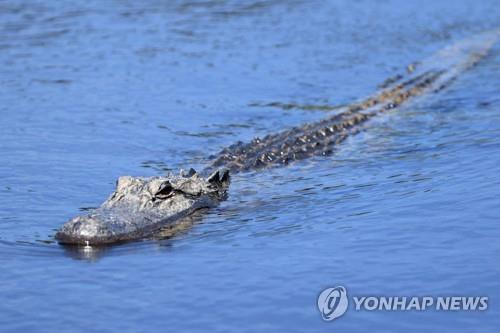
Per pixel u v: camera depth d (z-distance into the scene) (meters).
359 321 30.34
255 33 88.06
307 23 92.75
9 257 36.88
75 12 95.25
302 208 42.81
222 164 50.12
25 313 31.72
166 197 42.53
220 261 36.00
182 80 72.44
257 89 70.44
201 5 99.88
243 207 43.50
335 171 49.53
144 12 96.00
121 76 73.12
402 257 35.31
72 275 34.97
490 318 30.12
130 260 36.44
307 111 64.69
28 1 100.12
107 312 31.67
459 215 39.53
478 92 68.62
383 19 95.50
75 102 65.81
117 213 40.19
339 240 37.69
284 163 51.31
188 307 31.83
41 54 79.19
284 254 36.44
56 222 41.47
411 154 52.19
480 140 53.47
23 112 63.06
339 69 76.56
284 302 31.91
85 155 53.69
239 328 30.11
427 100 67.12
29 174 49.62
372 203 42.62
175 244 38.34
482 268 33.69
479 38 88.00
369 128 59.66
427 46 85.12
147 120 61.88
